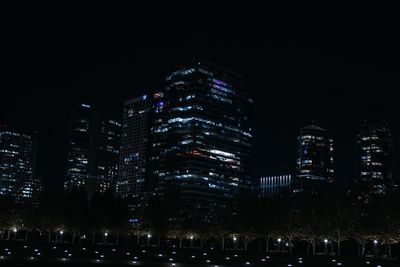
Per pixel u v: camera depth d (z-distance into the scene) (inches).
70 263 2628.0
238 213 5925.2
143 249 4820.4
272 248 7150.6
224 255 3860.7
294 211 5251.0
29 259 2807.6
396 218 4168.3
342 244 5698.8
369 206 4493.1
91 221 6530.5
